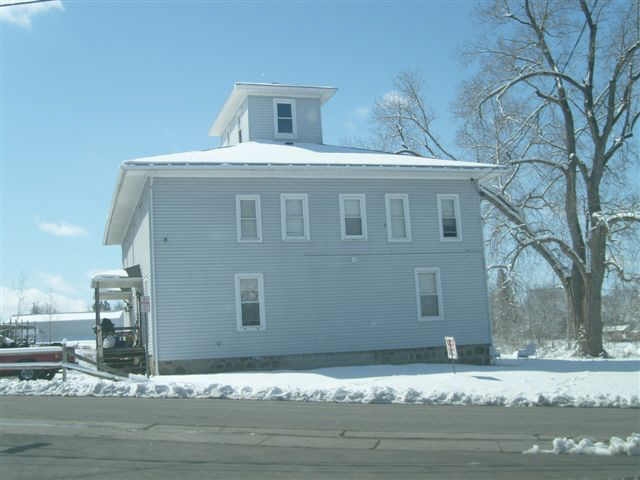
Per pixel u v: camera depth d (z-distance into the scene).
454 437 11.61
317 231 25.88
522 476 8.77
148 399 15.98
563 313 43.91
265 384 19.12
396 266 26.61
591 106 34.22
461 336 26.95
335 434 11.73
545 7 33.28
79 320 72.38
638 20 32.72
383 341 25.98
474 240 27.81
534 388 18.12
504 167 27.84
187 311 23.84
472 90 35.72
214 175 24.64
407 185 27.31
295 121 31.59
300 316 25.12
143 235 26.39
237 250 24.72
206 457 9.66
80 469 8.80
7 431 11.53
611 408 15.38
